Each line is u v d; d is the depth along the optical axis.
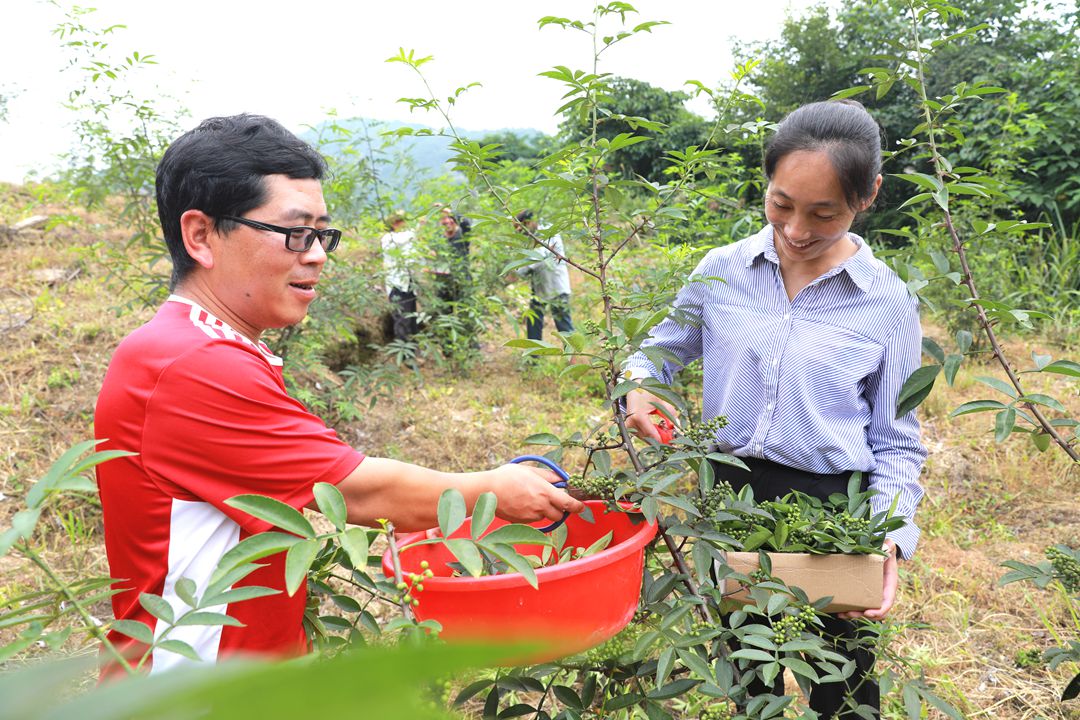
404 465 1.30
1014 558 3.78
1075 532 4.02
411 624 1.08
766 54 12.73
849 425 1.89
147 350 1.25
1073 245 7.45
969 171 1.71
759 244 1.92
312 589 1.54
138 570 1.29
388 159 6.04
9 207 7.43
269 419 1.25
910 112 10.84
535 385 6.04
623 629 1.54
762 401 1.90
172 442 1.23
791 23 12.48
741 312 1.94
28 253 6.25
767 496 1.95
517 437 5.22
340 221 5.16
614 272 3.84
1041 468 4.63
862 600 1.67
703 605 1.56
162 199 1.34
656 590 1.58
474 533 1.11
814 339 1.86
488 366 6.45
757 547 1.73
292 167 1.33
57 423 4.50
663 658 1.42
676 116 14.73
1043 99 9.02
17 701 0.15
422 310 6.16
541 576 1.25
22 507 3.91
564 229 1.88
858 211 1.71
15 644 0.95
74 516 3.90
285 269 1.35
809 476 1.91
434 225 6.00
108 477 1.28
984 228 1.65
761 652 1.45
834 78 12.45
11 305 5.41
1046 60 9.74
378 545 3.39
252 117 1.35
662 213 1.79
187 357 1.23
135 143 4.09
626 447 1.62
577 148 1.83
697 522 1.62
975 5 11.29
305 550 0.99
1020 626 3.23
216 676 0.13
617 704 1.54
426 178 6.33
